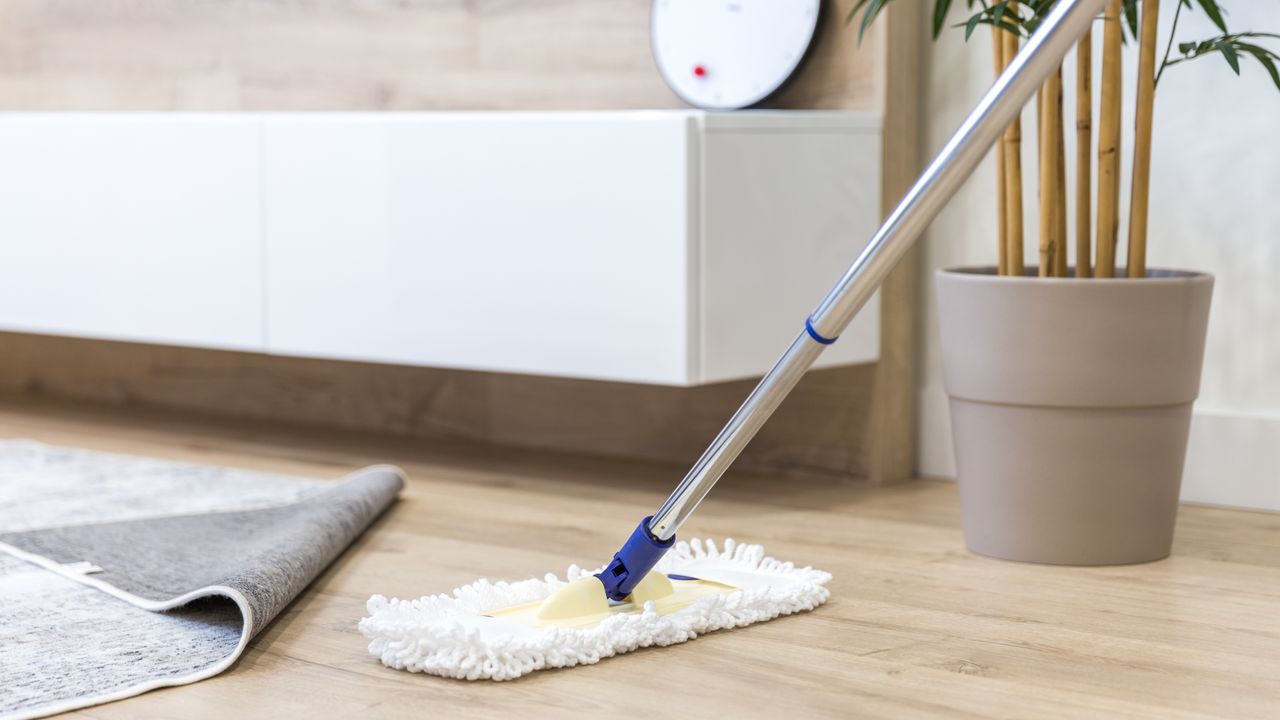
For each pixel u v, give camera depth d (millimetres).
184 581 1470
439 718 1075
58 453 2338
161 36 2785
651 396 2301
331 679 1171
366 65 2545
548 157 1939
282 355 2729
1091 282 1507
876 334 2062
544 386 2420
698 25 2156
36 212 2555
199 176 2322
